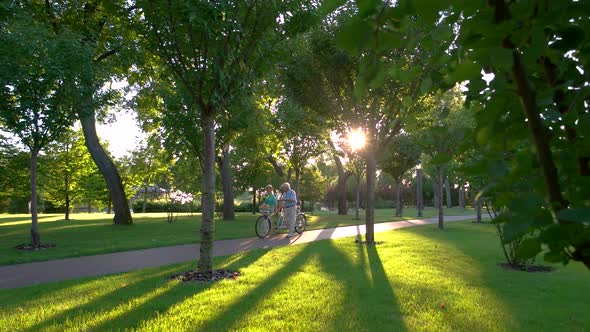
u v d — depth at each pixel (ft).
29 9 48.70
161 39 22.65
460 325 15.23
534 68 3.68
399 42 2.71
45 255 32.71
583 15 2.74
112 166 68.49
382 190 221.46
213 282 22.25
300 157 82.48
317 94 39.88
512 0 2.79
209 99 23.47
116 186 68.49
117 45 44.60
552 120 3.38
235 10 21.57
